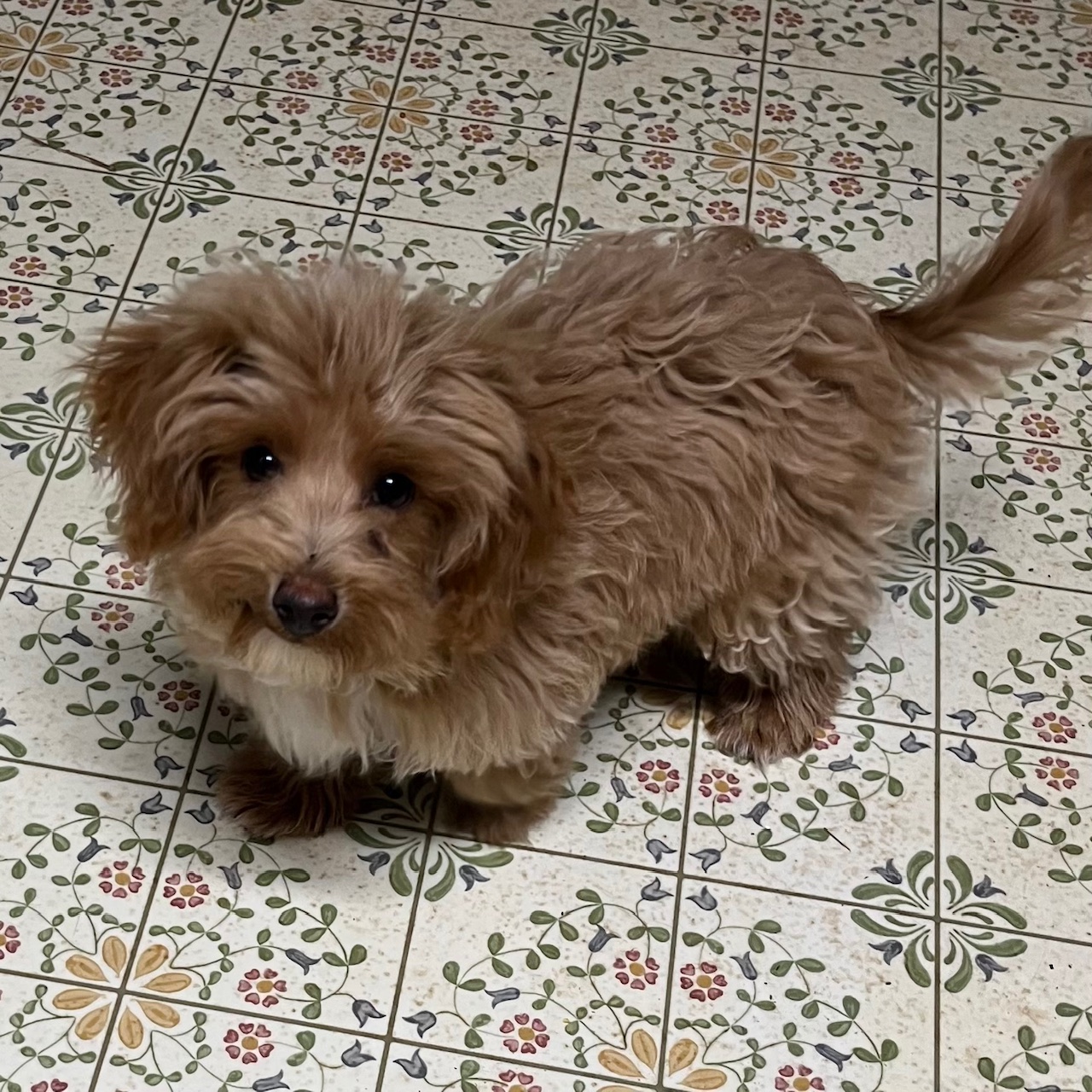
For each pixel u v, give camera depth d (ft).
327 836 5.60
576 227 7.46
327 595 3.95
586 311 4.74
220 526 4.09
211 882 5.43
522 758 4.98
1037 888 5.65
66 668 5.87
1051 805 5.86
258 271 4.11
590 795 5.78
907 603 6.38
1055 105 8.36
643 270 5.01
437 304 4.10
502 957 5.36
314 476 4.01
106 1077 4.99
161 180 7.39
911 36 8.61
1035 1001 5.40
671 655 6.19
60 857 5.42
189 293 4.09
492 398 3.94
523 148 7.77
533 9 8.45
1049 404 7.06
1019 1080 5.23
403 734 4.83
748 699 5.95
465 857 5.58
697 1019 5.29
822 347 4.97
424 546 4.20
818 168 7.89
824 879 5.63
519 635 4.63
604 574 4.65
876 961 5.45
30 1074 4.97
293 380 3.88
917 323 5.40
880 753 5.96
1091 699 6.16
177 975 5.22
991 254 5.22
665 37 8.42
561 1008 5.27
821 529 5.23
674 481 4.71
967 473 6.81
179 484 4.20
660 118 8.02
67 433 6.44
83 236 7.11
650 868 5.61
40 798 5.55
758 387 4.85
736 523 4.90
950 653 6.25
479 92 8.00
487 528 4.04
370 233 7.31
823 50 8.47
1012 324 5.35
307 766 5.13
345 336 3.87
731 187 7.75
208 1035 5.10
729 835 5.71
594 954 5.39
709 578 4.99
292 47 8.07
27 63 7.79
